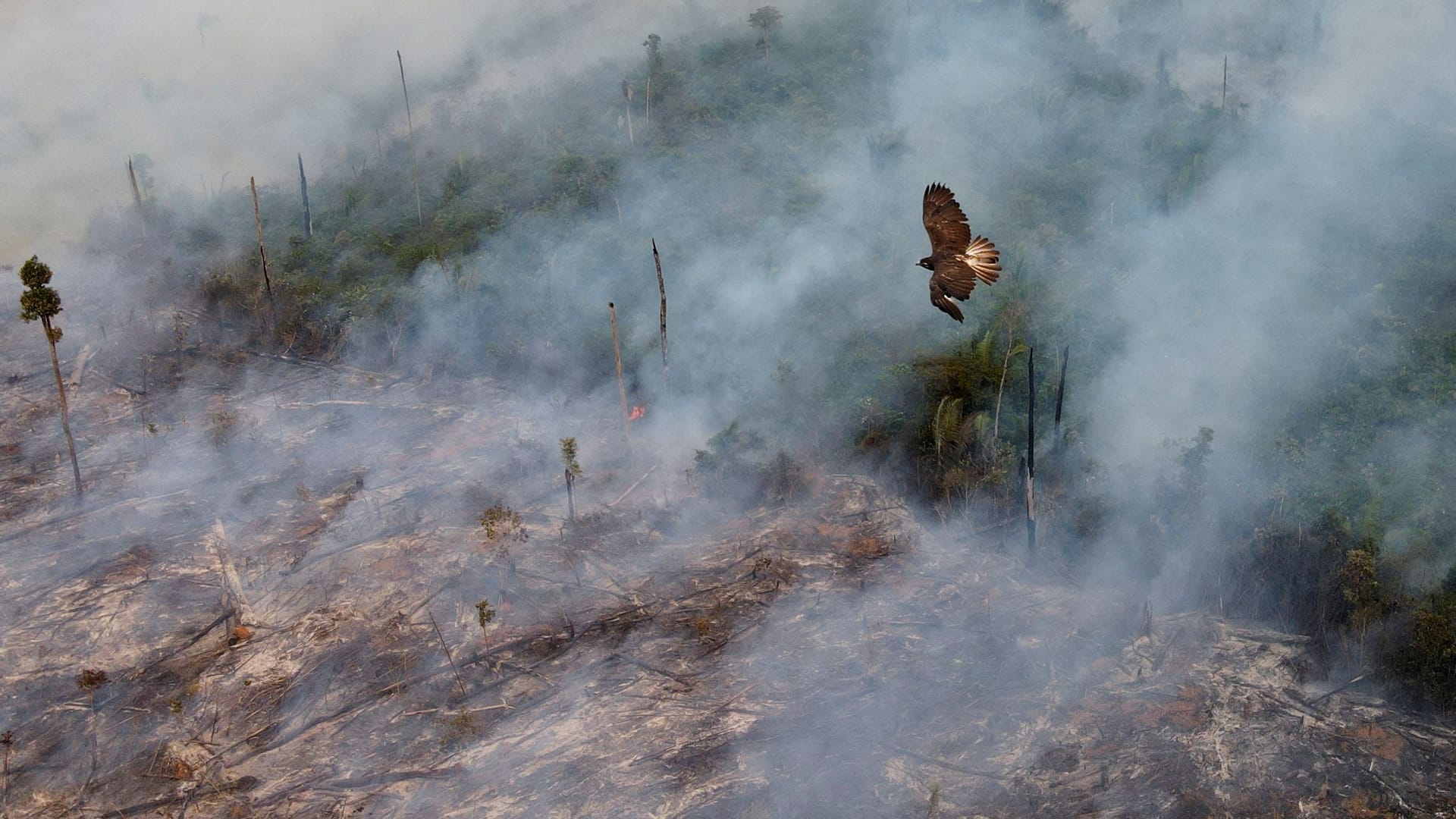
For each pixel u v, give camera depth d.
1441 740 21.06
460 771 21.03
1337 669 23.05
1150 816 19.61
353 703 22.83
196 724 22.34
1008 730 21.70
